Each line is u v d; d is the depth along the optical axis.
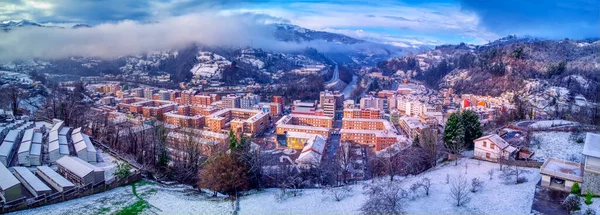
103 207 84.81
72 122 175.75
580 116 168.50
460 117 126.75
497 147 111.56
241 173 101.69
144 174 111.88
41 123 167.62
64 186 89.25
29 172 97.44
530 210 75.19
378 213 82.00
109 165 117.81
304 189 106.50
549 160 93.06
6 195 80.06
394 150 155.38
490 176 97.56
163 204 89.06
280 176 121.81
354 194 98.62
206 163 112.88
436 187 94.25
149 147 145.25
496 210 77.44
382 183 104.44
